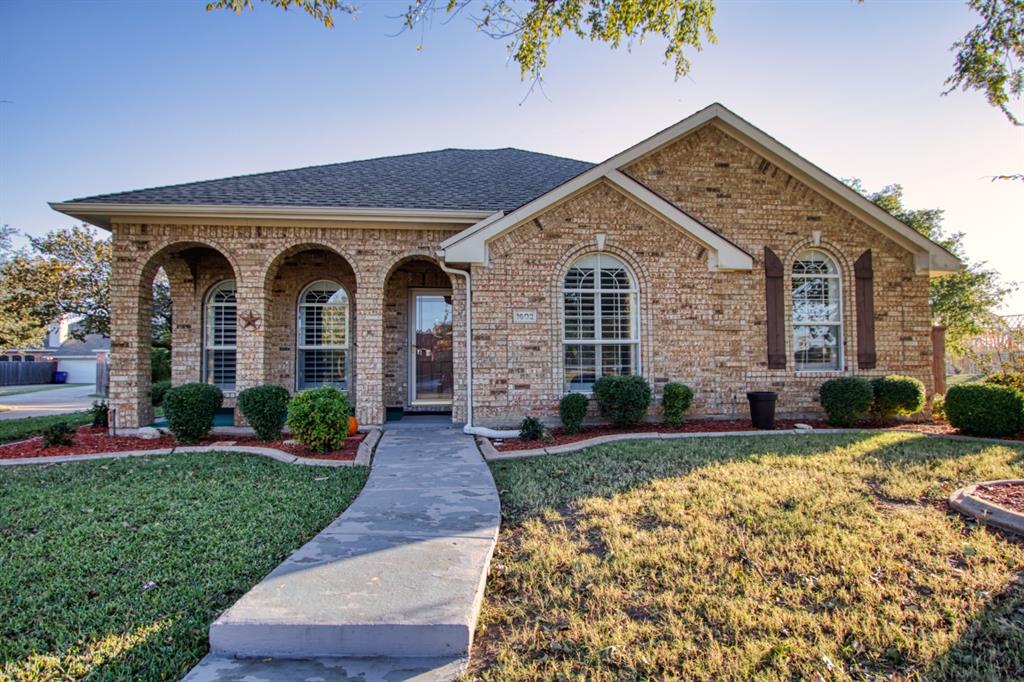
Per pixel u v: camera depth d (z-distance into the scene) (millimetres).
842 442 8047
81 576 3688
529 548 4121
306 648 2734
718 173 11000
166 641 2863
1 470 6887
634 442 8266
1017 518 4289
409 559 3666
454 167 13453
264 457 7594
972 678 2545
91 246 21078
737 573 3602
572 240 10062
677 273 10281
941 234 20328
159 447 8523
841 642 2822
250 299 10078
